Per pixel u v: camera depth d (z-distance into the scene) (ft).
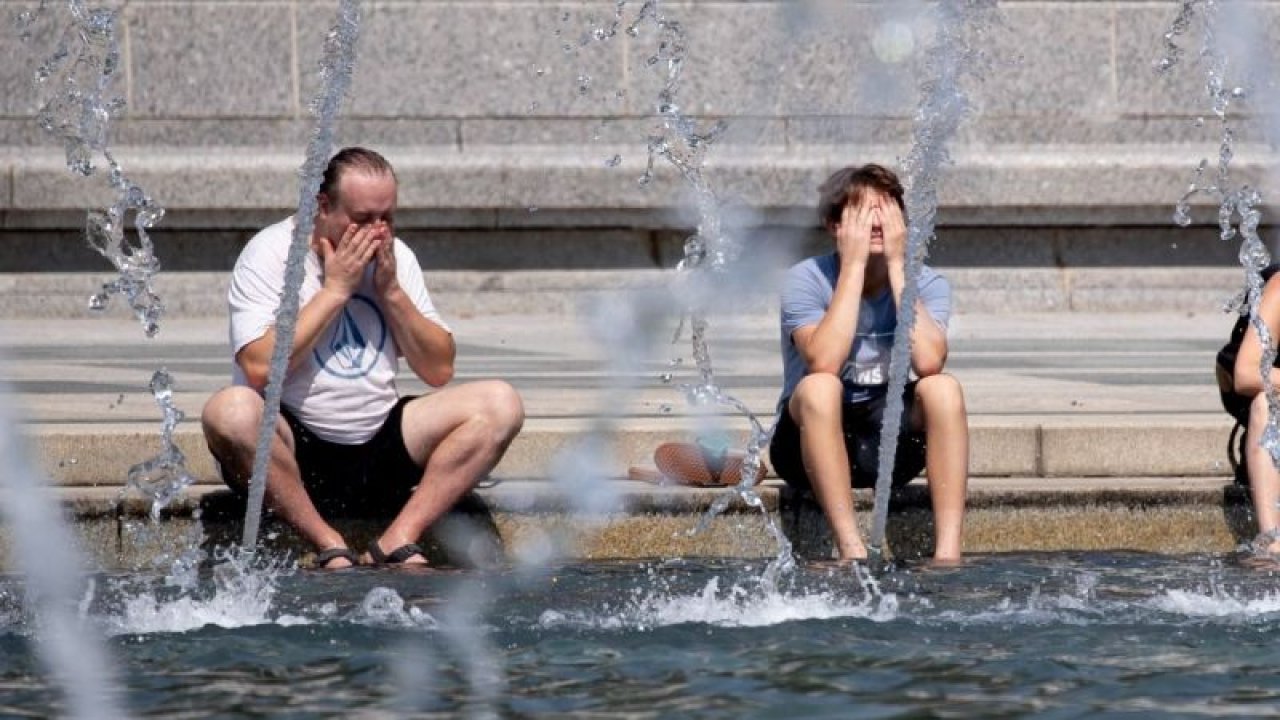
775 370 110.63
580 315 164.66
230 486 69.77
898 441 72.38
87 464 74.54
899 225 71.41
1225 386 75.15
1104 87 175.32
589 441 77.46
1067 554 72.43
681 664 52.65
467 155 167.94
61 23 163.32
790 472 73.56
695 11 172.04
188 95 166.81
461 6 170.09
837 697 48.85
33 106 163.12
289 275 68.33
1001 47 174.60
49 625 57.88
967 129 174.40
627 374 107.45
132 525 70.64
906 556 73.56
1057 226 172.96
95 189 161.79
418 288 71.20
